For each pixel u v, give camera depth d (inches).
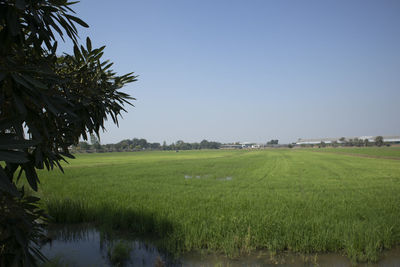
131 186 738.8
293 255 279.3
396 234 309.7
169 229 335.9
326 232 310.8
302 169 1325.0
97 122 160.2
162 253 284.0
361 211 428.1
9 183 74.7
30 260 131.0
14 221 127.7
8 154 74.8
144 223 353.4
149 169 1331.2
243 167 1471.5
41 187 655.1
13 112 110.2
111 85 166.1
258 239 299.9
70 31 121.6
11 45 105.6
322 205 482.0
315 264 258.1
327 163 1739.7
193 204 489.4
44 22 112.3
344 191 666.2
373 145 6796.3
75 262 260.4
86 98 146.9
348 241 280.5
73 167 1460.4
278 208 447.5
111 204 460.4
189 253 283.9
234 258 272.2
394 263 258.5
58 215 388.8
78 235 340.5
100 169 1320.1
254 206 466.3
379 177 972.6
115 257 263.6
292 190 682.8
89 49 148.1
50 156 130.3
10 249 130.1
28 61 114.6
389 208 460.1
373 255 264.1
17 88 100.6
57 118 135.0
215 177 1002.1
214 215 395.9
